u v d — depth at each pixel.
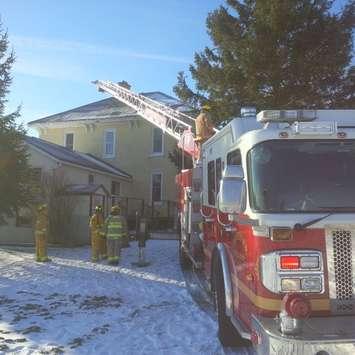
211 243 7.91
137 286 11.67
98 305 9.60
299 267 4.64
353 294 4.68
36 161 25.27
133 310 9.16
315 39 18.48
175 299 10.17
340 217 4.75
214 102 19.53
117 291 11.10
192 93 20.61
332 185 5.09
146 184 33.91
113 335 7.46
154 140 34.00
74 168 27.16
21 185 18.53
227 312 6.06
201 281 12.24
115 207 15.48
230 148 6.22
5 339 7.25
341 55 18.50
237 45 18.83
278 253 4.66
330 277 4.67
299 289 4.63
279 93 18.50
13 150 18.09
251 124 6.36
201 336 7.31
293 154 5.19
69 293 10.88
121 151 34.66
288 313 4.29
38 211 16.03
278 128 5.34
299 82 18.69
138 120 34.12
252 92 18.55
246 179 5.25
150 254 17.33
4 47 18.48
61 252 18.27
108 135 35.16
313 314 4.64
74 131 35.94
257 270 4.79
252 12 19.47
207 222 8.41
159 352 6.61
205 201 8.67
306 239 4.70
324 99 19.17
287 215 4.86
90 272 13.69
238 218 5.60
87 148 35.47
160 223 31.39
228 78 18.98
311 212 4.93
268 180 5.11
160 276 13.05
